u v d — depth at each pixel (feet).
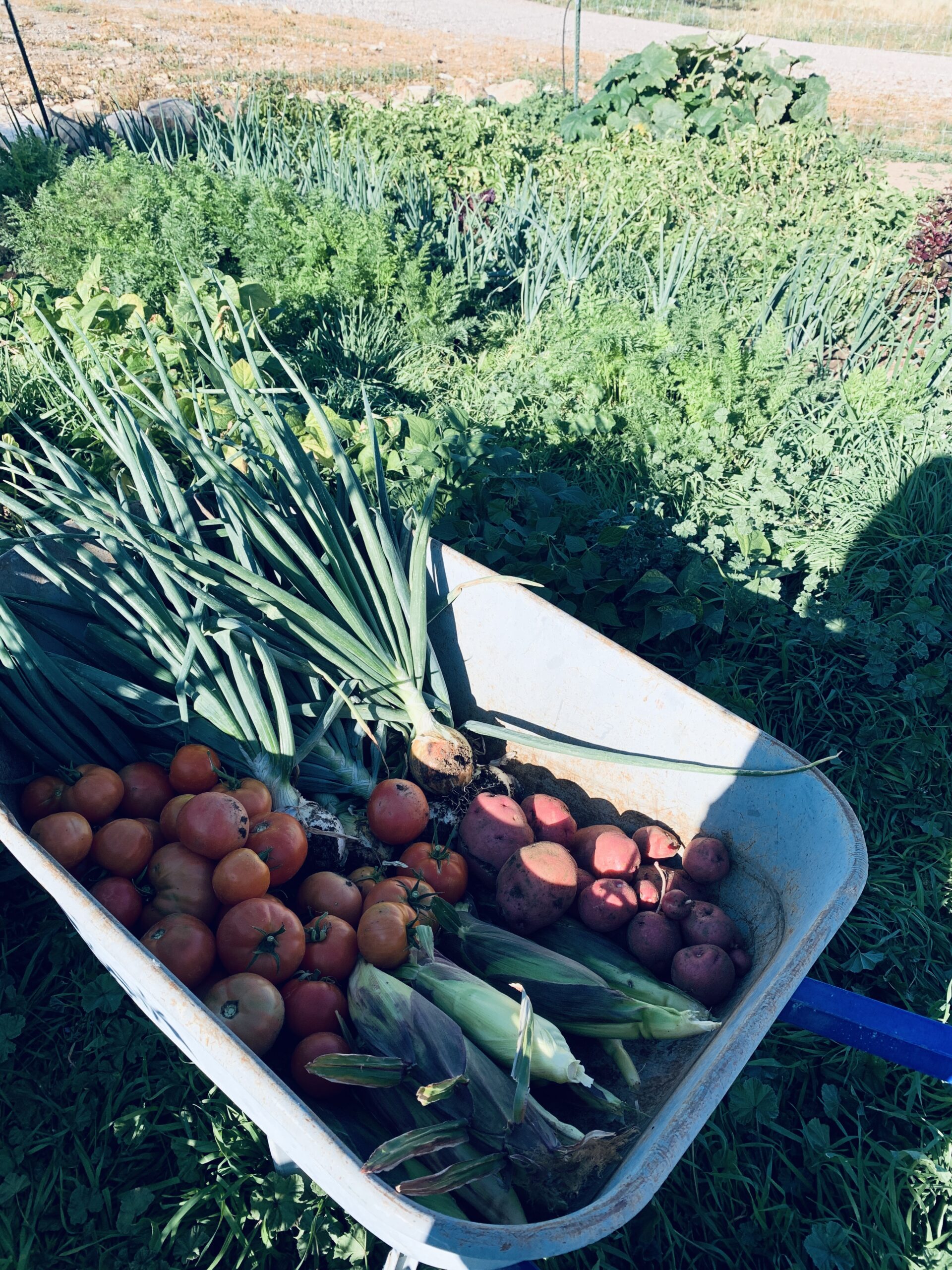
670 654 5.43
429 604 4.09
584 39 22.86
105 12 22.53
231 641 3.38
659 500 6.02
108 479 5.79
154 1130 3.55
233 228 8.42
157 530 3.56
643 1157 2.22
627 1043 3.10
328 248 8.24
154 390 6.19
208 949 2.87
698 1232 3.51
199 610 3.51
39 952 3.97
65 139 11.31
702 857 3.22
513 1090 2.64
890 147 15.33
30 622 3.57
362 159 9.55
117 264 8.11
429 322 7.84
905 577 5.80
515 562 5.34
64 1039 3.79
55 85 16.75
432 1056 2.69
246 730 3.44
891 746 5.08
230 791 3.23
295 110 12.99
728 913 3.32
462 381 7.51
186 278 4.03
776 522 6.03
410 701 3.79
